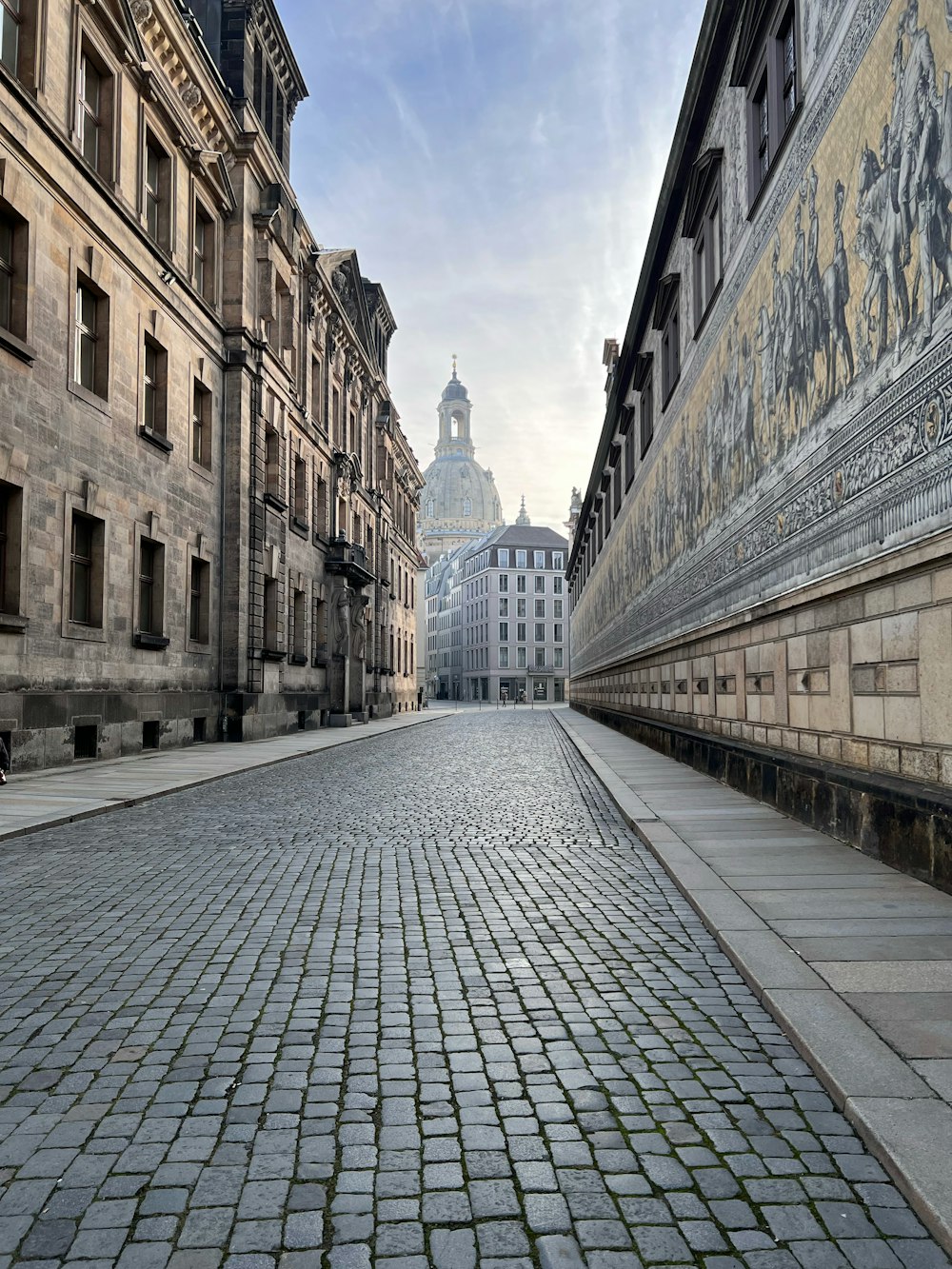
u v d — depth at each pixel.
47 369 16.72
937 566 6.72
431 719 50.69
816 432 9.34
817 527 9.37
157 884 7.34
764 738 11.67
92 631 18.38
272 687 29.48
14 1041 4.07
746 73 12.34
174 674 22.73
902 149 7.12
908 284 7.04
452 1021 4.29
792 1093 3.49
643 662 24.66
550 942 5.62
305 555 34.81
